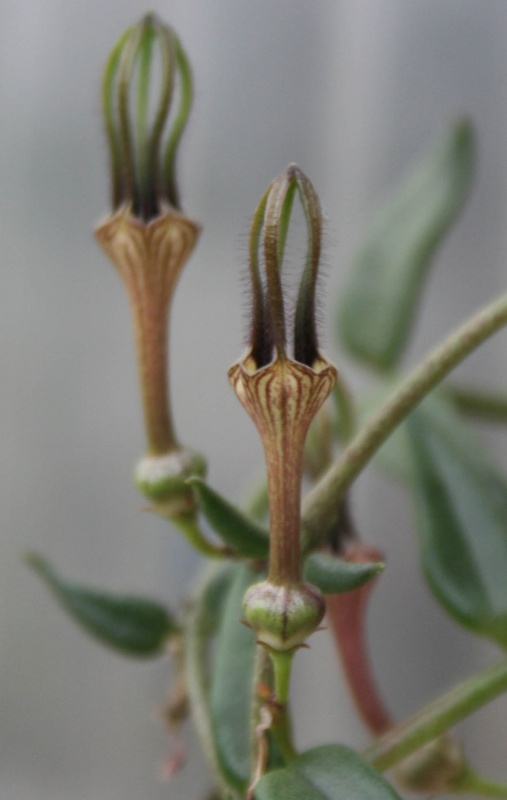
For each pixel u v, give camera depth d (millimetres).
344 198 464
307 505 224
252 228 213
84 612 270
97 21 465
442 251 458
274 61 463
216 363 480
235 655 242
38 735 508
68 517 499
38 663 502
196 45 463
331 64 460
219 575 264
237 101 464
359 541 253
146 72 238
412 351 464
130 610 270
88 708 504
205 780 497
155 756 501
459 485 266
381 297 309
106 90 238
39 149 474
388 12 455
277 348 212
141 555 496
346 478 225
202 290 474
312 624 215
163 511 239
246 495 277
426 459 268
